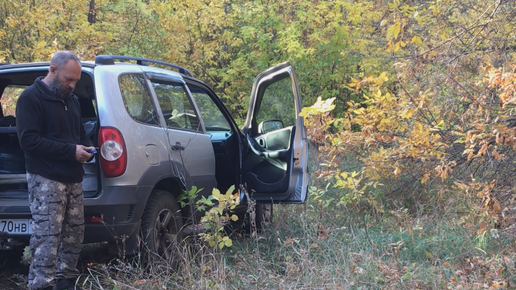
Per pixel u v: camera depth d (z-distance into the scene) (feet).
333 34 40.55
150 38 40.75
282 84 17.53
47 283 11.30
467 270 13.00
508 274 12.35
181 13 41.24
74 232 12.07
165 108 15.24
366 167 18.40
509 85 13.61
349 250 14.02
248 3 41.93
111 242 13.29
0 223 12.84
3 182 13.34
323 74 39.81
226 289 12.27
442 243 15.23
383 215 18.95
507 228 14.96
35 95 11.42
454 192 19.85
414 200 20.51
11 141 14.42
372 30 38.17
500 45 19.26
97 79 13.21
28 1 37.40
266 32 41.63
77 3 38.88
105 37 38.65
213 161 17.15
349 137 18.43
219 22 42.16
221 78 44.52
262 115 18.61
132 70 14.44
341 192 21.88
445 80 17.90
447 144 18.71
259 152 17.62
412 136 17.06
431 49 17.78
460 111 18.75
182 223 15.57
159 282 12.48
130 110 13.60
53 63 11.57
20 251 15.75
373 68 36.83
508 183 16.94
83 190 12.94
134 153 13.10
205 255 13.85
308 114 15.96
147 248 13.34
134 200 12.93
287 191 16.66
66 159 11.43
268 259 15.06
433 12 20.26
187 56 43.60
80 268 15.11
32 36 37.96
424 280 12.38
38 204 11.39
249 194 17.49
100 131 12.70
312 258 14.44
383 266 12.60
